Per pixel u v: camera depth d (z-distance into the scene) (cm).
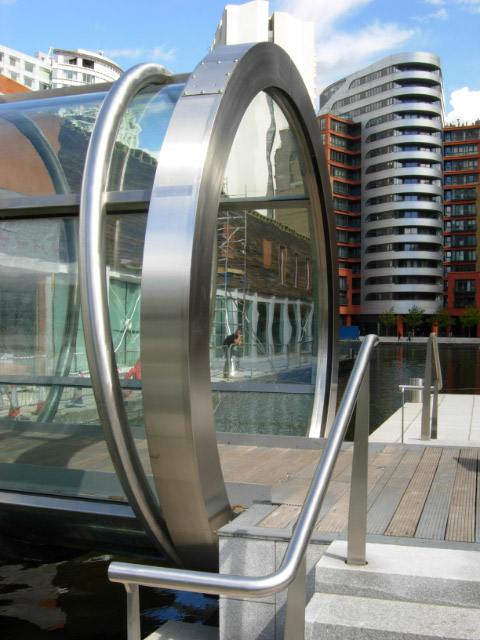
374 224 9581
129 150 349
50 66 11912
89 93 455
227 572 308
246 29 8206
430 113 9362
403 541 304
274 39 8200
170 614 406
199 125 313
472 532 316
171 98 384
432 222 9394
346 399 245
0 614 406
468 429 955
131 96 369
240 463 482
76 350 368
